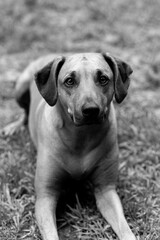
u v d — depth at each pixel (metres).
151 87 2.18
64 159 1.47
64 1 3.14
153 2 3.11
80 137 1.44
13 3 3.08
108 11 2.96
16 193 1.57
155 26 2.80
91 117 1.32
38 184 1.48
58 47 2.54
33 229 1.43
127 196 1.54
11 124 1.91
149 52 2.46
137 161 1.70
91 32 2.71
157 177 1.62
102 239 1.39
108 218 1.42
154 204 1.51
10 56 2.49
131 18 2.90
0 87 2.18
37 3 3.07
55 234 1.37
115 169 1.50
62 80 1.39
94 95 1.33
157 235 1.39
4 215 1.47
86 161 1.47
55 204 1.47
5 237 1.41
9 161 1.68
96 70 1.36
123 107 2.01
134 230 1.42
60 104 1.43
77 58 1.40
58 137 1.46
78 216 1.48
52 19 2.90
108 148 1.48
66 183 1.52
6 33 2.69
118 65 1.44
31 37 2.63
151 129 1.83
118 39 2.62
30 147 1.75
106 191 1.49
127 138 1.82
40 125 1.54
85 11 2.99
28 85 1.86
